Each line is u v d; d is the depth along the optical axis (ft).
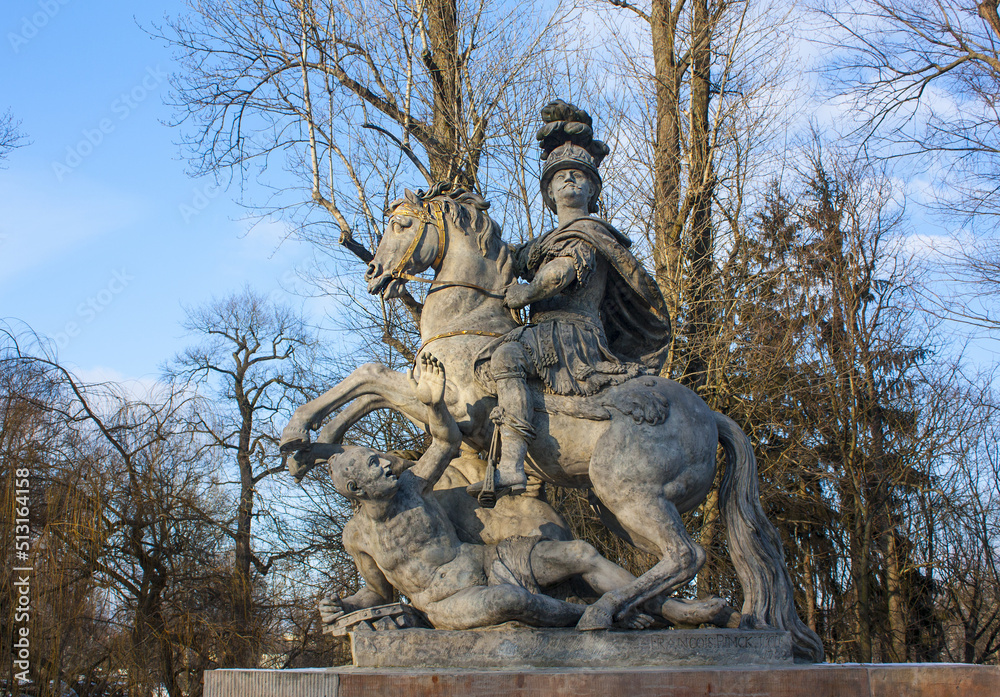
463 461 13.83
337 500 42.86
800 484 41.09
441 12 35.78
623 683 10.37
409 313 39.01
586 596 12.84
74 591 31.78
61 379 37.65
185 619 36.27
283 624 42.22
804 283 43.27
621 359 14.01
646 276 14.03
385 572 12.35
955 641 46.11
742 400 37.45
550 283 13.06
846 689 10.65
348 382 13.17
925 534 44.21
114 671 33.09
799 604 44.06
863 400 42.88
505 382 12.60
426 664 11.30
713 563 35.24
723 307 38.06
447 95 35.76
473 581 12.07
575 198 14.51
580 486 13.79
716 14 38.27
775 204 42.37
